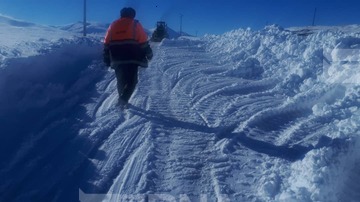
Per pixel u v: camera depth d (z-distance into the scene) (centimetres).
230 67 1266
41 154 530
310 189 423
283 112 748
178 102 801
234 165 511
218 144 581
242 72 1157
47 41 1361
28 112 677
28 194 434
